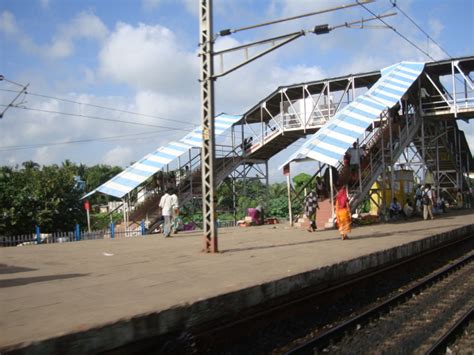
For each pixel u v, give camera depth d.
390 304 9.06
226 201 41.34
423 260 14.64
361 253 11.10
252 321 7.49
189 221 29.56
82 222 27.27
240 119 33.16
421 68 28.36
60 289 7.34
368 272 11.22
